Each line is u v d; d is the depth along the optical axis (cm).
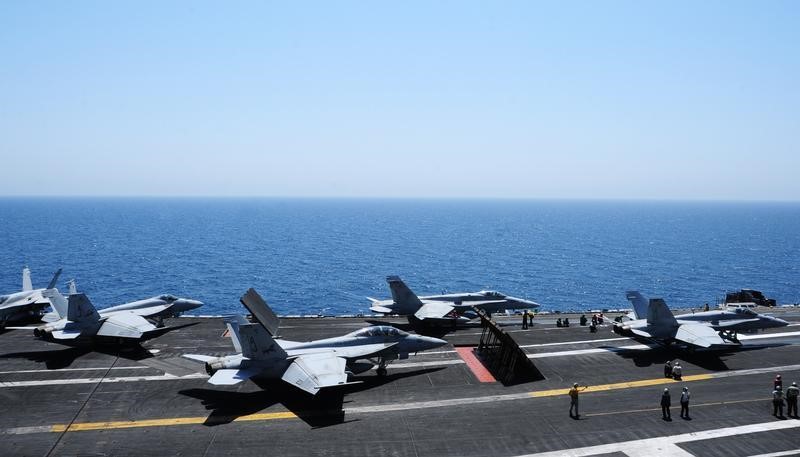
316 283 12075
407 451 2750
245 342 3369
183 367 4028
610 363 4234
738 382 3806
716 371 4053
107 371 3919
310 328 5356
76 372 3888
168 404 3328
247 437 2892
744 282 12800
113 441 2830
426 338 4197
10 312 5388
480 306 5912
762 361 4322
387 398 3478
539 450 2770
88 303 4325
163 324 5397
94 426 3006
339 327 5409
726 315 4975
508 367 4075
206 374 3878
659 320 4575
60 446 2769
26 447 2753
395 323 5656
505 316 6216
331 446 2798
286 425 3052
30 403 3312
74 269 13138
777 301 10694
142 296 10062
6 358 4209
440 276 13412
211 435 2909
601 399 3475
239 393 3528
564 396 3519
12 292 10144
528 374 3925
